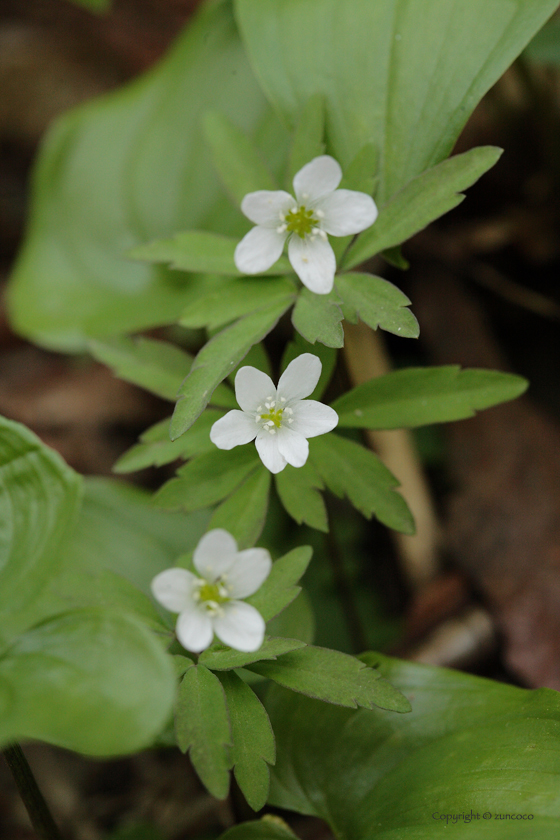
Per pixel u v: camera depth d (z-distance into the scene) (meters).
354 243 0.21
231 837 0.20
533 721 0.20
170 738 0.20
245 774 0.19
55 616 0.18
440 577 0.26
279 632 0.22
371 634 0.25
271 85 0.22
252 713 0.19
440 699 0.21
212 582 0.18
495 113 0.28
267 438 0.19
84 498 0.23
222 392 0.21
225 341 0.20
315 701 0.21
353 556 0.26
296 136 0.21
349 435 0.26
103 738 0.17
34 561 0.18
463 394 0.21
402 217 0.20
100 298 0.27
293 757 0.21
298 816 0.23
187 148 0.27
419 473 0.26
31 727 0.18
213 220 0.26
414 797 0.20
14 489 0.19
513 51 0.21
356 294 0.20
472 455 0.27
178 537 0.23
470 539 0.26
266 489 0.20
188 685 0.19
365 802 0.20
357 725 0.21
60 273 0.28
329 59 0.22
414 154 0.21
